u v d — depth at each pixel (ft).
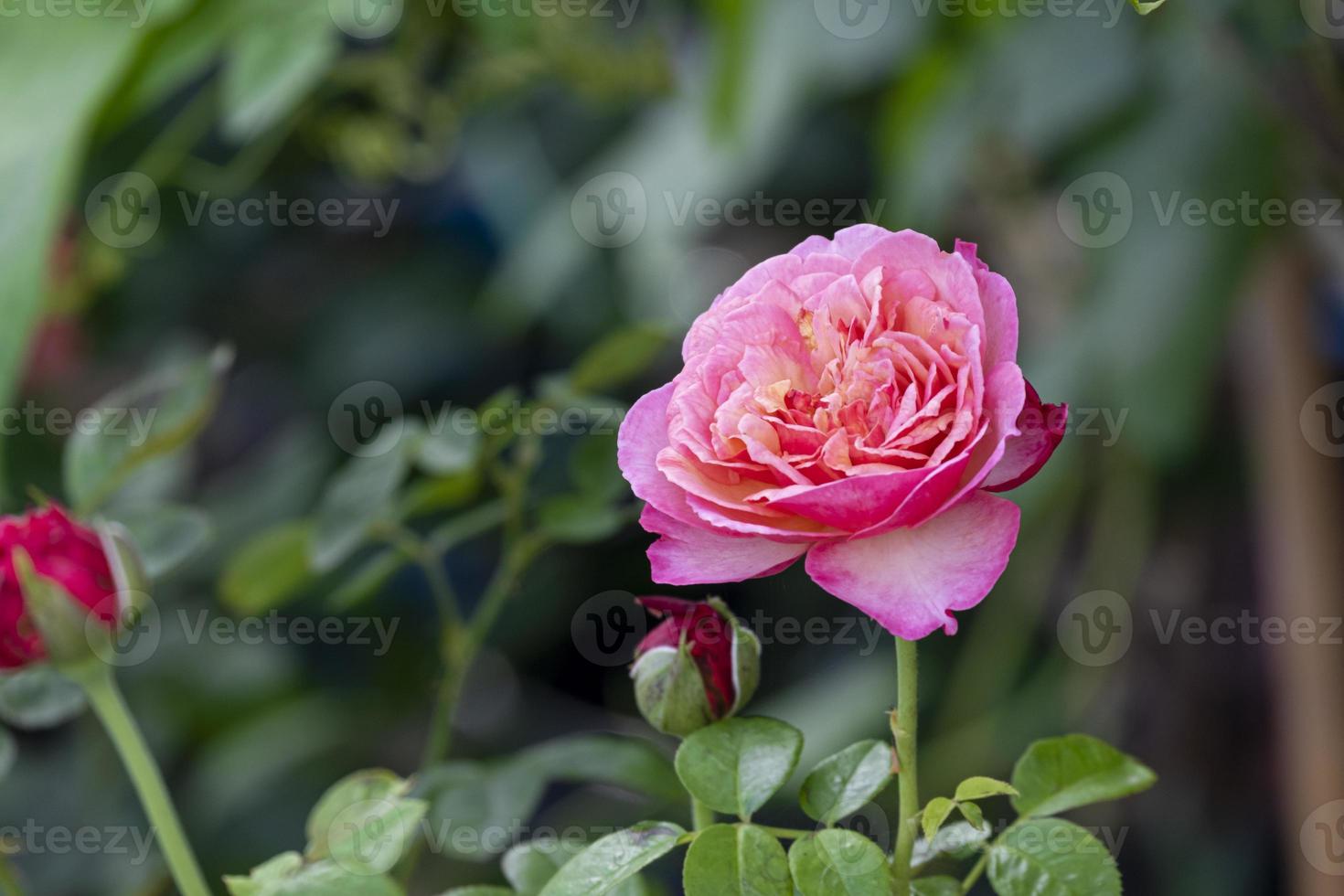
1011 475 3.01
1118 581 4.78
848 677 5.29
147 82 3.75
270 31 3.67
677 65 5.15
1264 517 4.76
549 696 5.84
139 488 4.57
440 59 5.00
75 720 5.14
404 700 5.71
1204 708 5.26
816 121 5.75
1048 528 4.89
